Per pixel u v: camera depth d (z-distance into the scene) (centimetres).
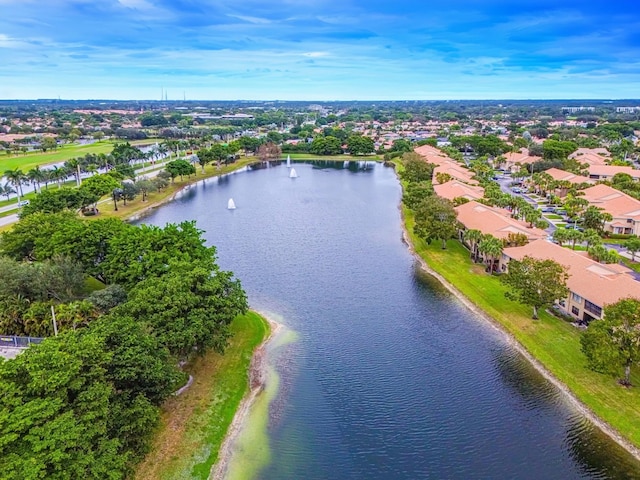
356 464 5088
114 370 4750
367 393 6262
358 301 9006
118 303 6900
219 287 6575
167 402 5700
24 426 3728
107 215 14962
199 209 16575
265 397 6125
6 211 14612
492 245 9706
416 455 5219
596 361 5897
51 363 4291
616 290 7356
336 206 16875
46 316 6531
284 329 7894
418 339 7631
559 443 5369
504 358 7075
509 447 5328
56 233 8462
